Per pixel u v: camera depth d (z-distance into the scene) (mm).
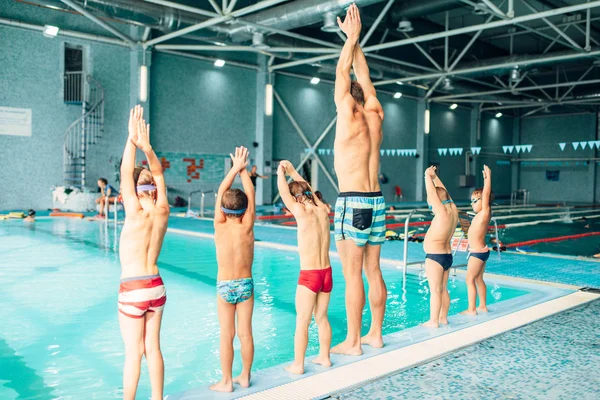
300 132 22297
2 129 15555
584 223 15703
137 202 2588
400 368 3018
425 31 20000
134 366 2500
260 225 13039
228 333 2766
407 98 26656
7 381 3285
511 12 12836
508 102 27172
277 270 7359
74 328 4453
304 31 18609
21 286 6055
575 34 22094
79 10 12859
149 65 17703
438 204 3910
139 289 2510
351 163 3273
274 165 21594
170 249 9273
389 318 4918
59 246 9250
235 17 12883
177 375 3406
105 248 9062
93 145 17078
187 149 19234
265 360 3736
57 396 3053
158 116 18438
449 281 6496
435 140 28484
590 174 30516
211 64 19688
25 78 15820
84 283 6234
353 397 2598
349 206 3258
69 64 17672
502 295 5738
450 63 23594
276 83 21609
